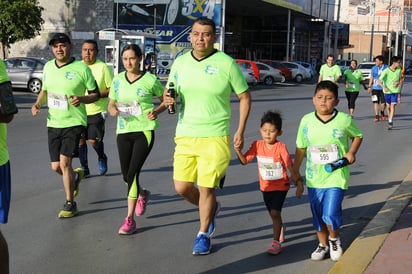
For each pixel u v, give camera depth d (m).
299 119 16.50
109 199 7.21
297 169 5.16
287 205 7.20
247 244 5.66
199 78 4.99
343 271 4.70
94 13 38.72
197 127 5.04
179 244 5.60
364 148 11.59
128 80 6.03
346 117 4.94
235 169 9.35
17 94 22.77
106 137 12.30
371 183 8.42
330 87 4.88
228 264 5.10
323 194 4.97
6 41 29.25
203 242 5.27
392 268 4.73
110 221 6.29
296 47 55.25
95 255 5.25
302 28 55.66
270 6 45.66
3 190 4.11
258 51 54.94
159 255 5.29
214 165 5.02
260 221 6.46
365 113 19.03
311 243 5.71
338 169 4.93
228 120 5.14
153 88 6.02
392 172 9.22
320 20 57.94
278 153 5.23
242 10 49.28
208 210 5.18
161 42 38.44
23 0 28.88
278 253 5.36
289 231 6.13
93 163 9.44
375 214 6.77
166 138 12.34
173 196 7.45
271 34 54.25
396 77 14.62
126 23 38.62
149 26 38.31
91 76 6.38
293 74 41.88
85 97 6.24
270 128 5.20
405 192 7.56
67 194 6.38
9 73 23.53
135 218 6.45
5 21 28.20
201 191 5.15
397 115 18.45
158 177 8.57
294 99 24.58
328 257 5.22
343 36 64.25
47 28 38.88
